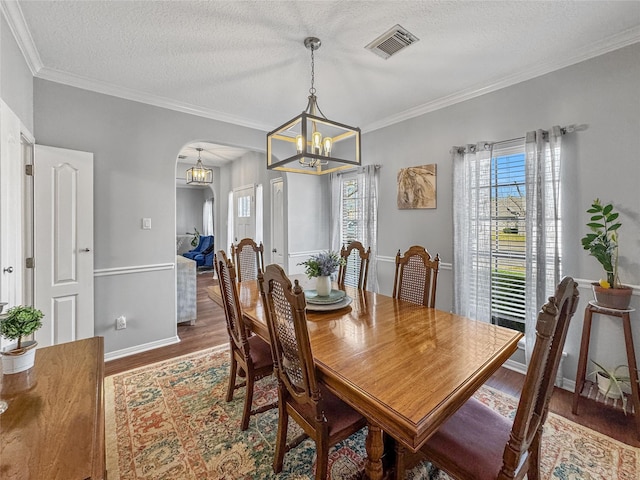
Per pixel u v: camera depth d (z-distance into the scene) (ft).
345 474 5.00
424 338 4.98
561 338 3.44
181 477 4.95
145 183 10.02
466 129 9.80
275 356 4.90
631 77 6.70
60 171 8.29
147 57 7.65
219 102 10.51
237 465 5.21
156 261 10.32
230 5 5.82
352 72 8.45
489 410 4.42
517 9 5.96
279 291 4.40
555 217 7.61
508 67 8.16
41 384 3.55
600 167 7.14
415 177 11.23
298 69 8.27
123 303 9.68
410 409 3.13
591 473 4.99
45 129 8.22
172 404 6.97
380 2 5.77
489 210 9.05
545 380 3.56
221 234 24.27
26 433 2.71
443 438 3.86
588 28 6.53
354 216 14.28
